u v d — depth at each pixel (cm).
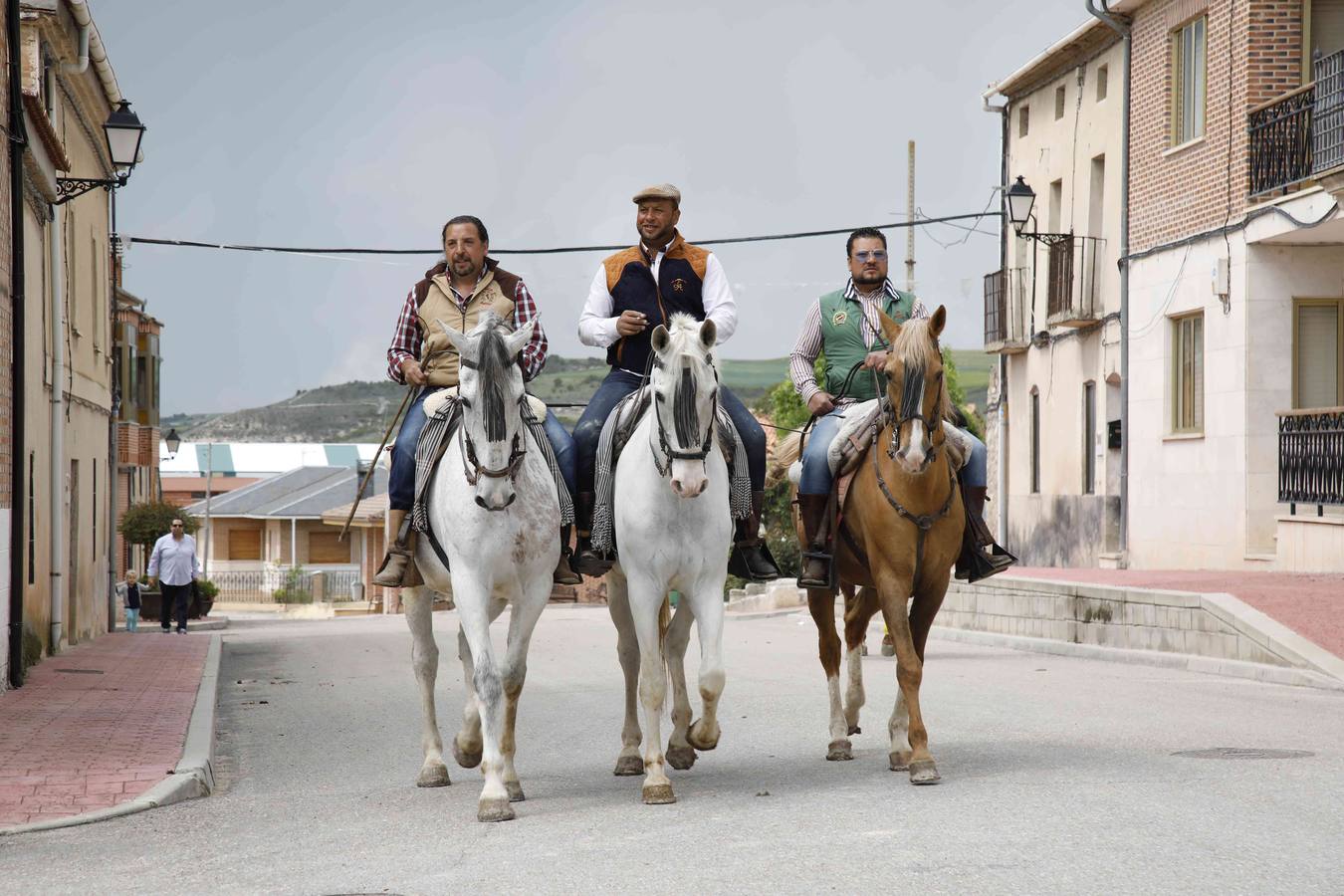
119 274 3350
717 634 867
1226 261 2441
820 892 612
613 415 918
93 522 2822
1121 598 1881
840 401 1030
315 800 920
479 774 1013
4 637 1584
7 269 1655
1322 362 2386
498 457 822
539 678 1741
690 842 720
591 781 952
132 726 1266
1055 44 3122
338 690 1725
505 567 854
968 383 13662
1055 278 3164
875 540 903
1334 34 2383
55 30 2225
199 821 849
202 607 4178
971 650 2066
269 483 7875
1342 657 1479
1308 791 809
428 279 974
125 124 2036
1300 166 2230
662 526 851
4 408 1595
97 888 675
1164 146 2683
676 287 980
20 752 1104
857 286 1045
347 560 7100
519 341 838
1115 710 1236
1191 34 2628
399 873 680
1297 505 2284
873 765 966
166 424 19850
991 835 708
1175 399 2659
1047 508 3262
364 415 19538
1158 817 741
